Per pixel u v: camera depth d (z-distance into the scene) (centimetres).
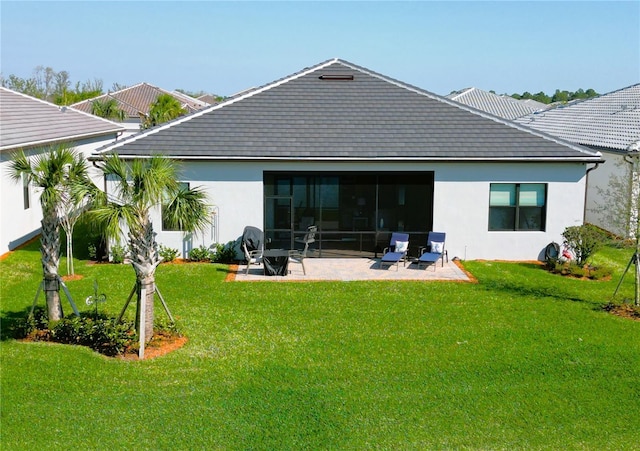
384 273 2012
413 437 981
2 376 1144
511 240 2203
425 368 1244
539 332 1459
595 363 1279
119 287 1780
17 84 8069
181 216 1328
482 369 1242
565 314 1606
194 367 1223
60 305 1408
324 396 1112
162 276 1931
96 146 3575
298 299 1706
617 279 2008
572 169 2166
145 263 1284
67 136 2847
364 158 2106
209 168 2130
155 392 1111
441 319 1549
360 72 2491
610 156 2627
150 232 1299
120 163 1316
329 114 2303
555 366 1261
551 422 1038
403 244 2147
